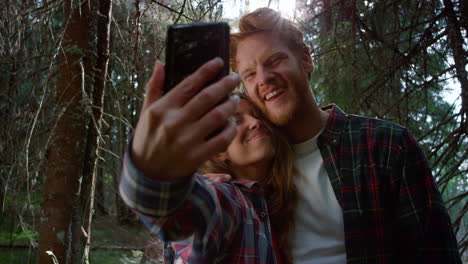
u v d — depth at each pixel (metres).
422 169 1.21
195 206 0.77
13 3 2.98
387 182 1.21
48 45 3.13
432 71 3.85
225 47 0.61
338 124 1.32
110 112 3.22
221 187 0.99
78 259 2.52
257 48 1.27
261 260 1.01
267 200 1.23
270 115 1.27
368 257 1.16
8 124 2.95
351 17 3.42
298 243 1.22
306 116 1.30
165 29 3.55
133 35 3.27
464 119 3.42
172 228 0.74
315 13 3.65
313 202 1.25
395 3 3.47
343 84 3.78
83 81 2.44
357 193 1.21
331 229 1.24
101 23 2.77
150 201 0.57
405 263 1.19
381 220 1.18
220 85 0.52
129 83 2.92
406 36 3.86
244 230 1.00
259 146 1.20
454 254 1.15
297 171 1.29
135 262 4.80
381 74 3.56
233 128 0.56
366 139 1.27
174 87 0.56
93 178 2.65
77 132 2.54
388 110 3.54
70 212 2.50
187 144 0.52
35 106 2.87
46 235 2.45
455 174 3.50
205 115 0.52
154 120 0.51
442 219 1.16
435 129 3.51
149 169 0.54
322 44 3.75
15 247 4.16
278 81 1.25
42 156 2.46
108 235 7.27
